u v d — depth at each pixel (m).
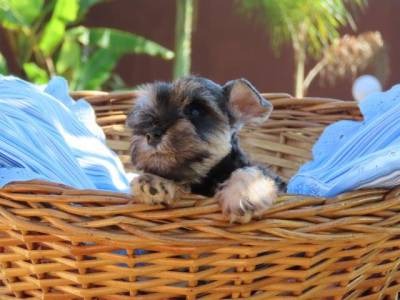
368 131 0.84
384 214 0.71
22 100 0.84
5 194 0.69
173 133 0.76
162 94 0.79
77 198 0.67
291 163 1.01
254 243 0.67
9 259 0.71
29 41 2.29
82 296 0.70
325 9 2.25
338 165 0.84
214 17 2.90
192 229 0.67
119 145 1.02
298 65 2.60
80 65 2.25
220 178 0.78
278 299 0.70
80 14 2.36
